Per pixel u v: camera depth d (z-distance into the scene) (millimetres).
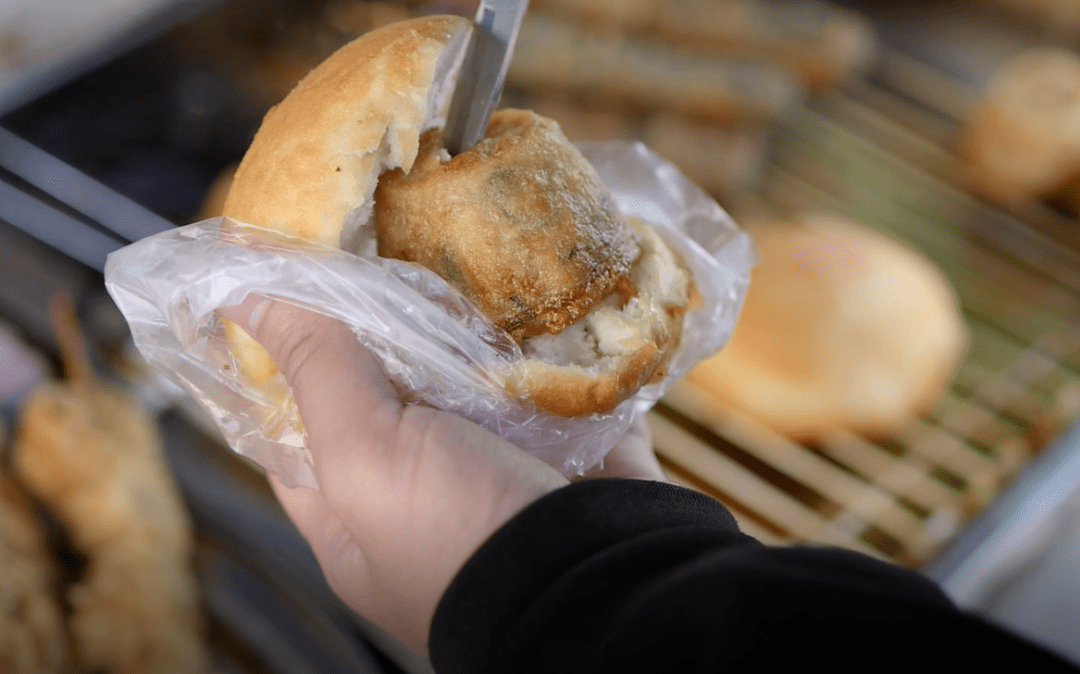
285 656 566
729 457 664
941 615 364
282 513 600
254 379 490
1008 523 579
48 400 602
